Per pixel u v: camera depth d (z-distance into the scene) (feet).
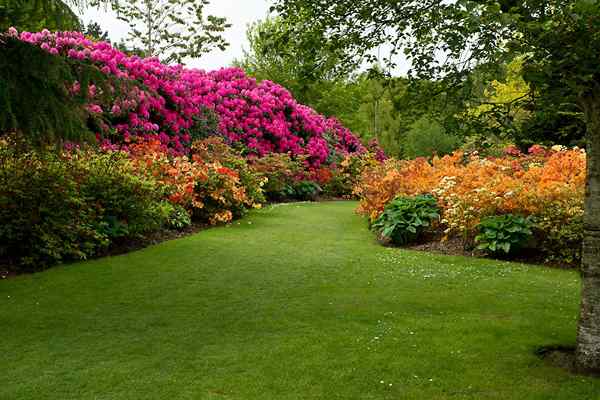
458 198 22.72
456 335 12.14
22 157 18.85
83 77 14.02
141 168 24.81
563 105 10.36
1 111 12.42
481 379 9.91
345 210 37.42
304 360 10.79
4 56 12.69
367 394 9.35
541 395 9.28
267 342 11.80
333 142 56.90
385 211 25.77
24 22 14.06
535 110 10.91
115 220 21.29
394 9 11.56
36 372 10.18
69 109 13.78
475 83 10.25
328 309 14.24
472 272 18.35
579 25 7.82
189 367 10.47
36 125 13.02
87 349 11.37
